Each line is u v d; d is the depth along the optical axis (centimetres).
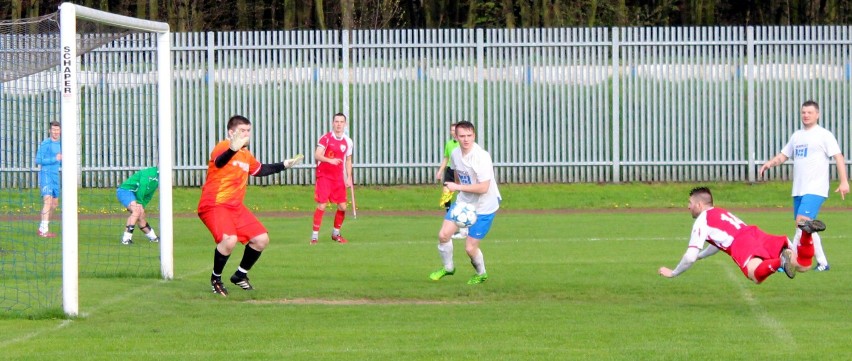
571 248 5241
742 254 3216
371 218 7194
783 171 8294
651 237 5766
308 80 8312
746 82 8256
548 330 2981
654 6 12225
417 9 12194
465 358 2575
